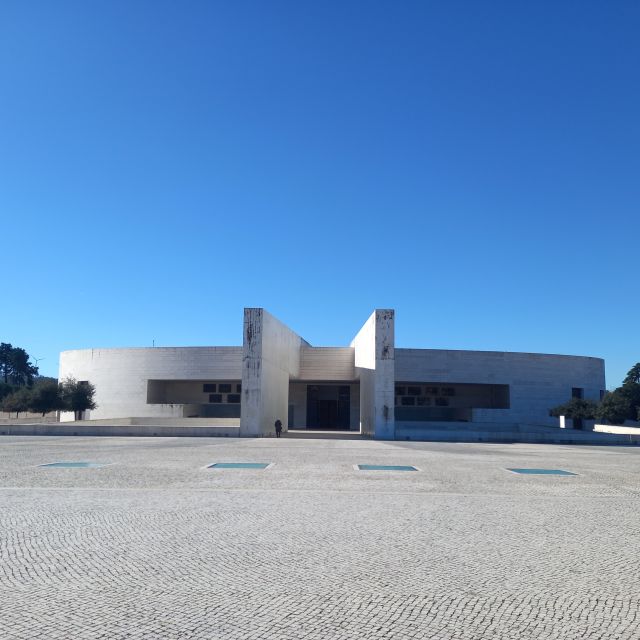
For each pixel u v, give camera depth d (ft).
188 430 118.42
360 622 17.30
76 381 197.16
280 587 20.21
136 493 39.73
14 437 109.40
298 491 41.96
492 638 16.43
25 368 392.88
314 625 17.04
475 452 84.58
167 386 212.02
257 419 119.75
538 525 31.24
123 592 19.58
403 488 44.78
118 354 196.85
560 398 197.47
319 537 27.50
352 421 206.18
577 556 24.93
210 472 53.01
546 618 17.88
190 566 22.57
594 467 64.34
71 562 22.93
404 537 27.81
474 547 26.13
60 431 117.60
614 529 30.58
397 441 112.68
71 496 38.17
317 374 179.11
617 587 20.83
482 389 213.87
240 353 188.34
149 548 25.13
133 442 96.63
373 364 127.85
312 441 107.14
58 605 18.38
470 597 19.53
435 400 212.64
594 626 17.34
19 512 32.48
